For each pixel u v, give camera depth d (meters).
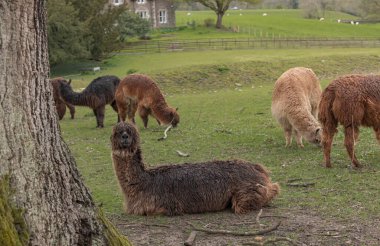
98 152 13.26
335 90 9.50
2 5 4.06
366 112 9.35
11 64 4.12
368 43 52.50
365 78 9.46
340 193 8.25
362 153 11.05
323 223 6.80
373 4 85.81
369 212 7.20
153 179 7.47
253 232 6.38
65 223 4.37
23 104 4.18
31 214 4.13
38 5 4.27
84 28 42.00
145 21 57.94
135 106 16.28
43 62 4.36
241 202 7.37
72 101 17.39
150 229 6.79
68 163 4.55
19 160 4.13
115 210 7.88
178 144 13.58
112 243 4.69
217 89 29.95
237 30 71.06
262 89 26.20
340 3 100.38
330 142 9.87
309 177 9.38
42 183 4.25
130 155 7.39
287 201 7.93
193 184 7.41
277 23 81.00
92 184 9.88
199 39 58.38
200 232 6.55
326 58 37.09
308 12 96.56
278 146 12.59
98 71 39.50
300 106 11.59
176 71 32.06
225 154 12.11
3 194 4.00
